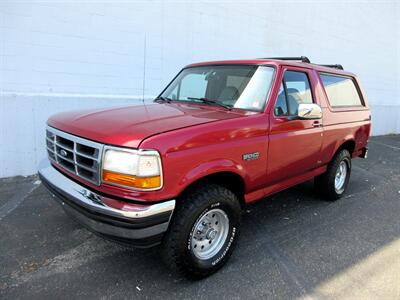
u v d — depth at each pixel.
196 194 2.76
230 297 2.75
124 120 2.83
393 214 4.63
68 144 2.92
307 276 3.07
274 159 3.48
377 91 13.53
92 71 6.17
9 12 5.25
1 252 3.28
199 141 2.69
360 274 3.13
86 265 3.12
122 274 3.00
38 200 4.59
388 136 13.12
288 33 9.55
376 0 12.30
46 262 3.14
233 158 2.98
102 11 6.08
